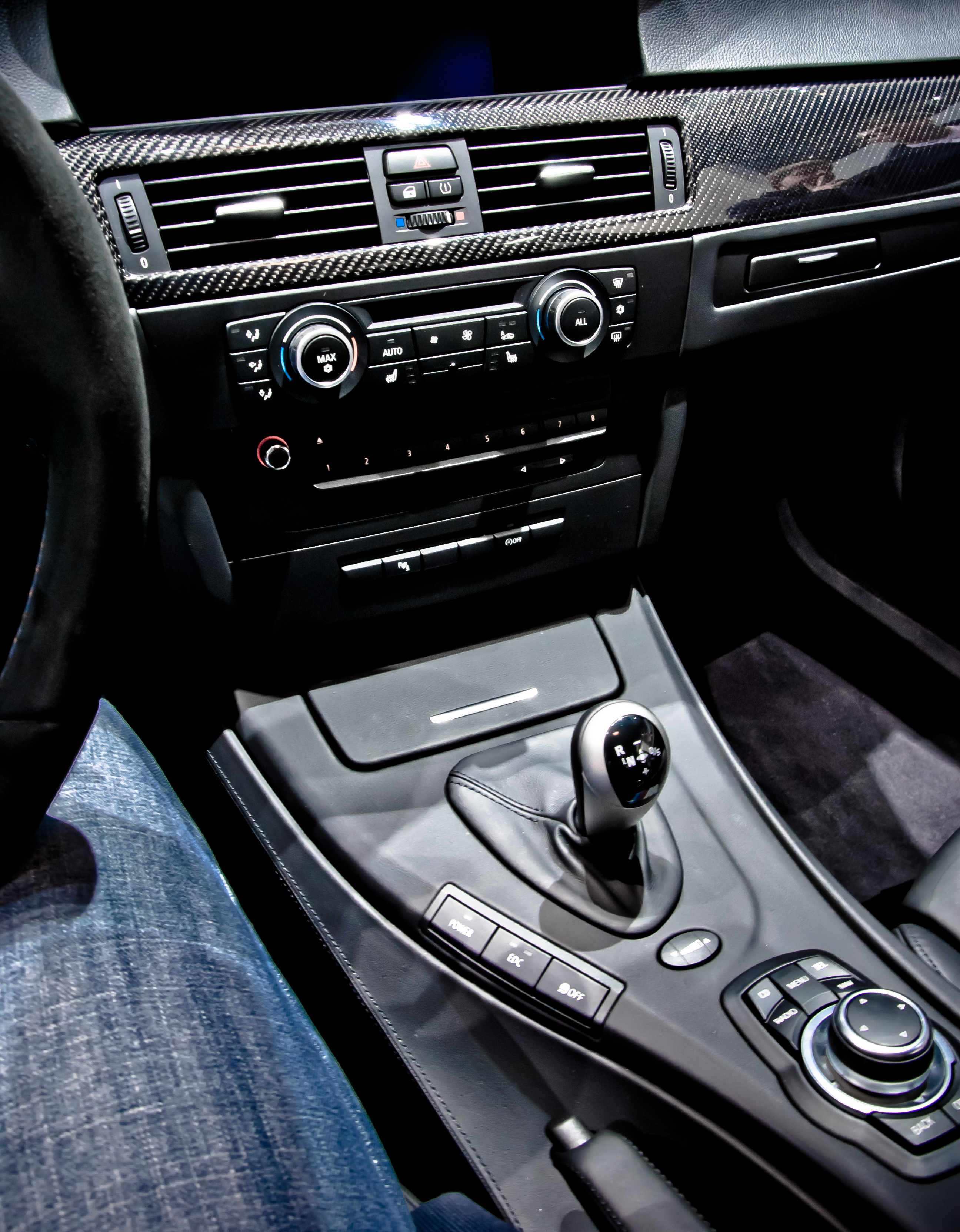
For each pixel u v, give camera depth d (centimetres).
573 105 92
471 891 91
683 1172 76
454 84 106
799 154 103
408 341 88
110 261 41
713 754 107
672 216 97
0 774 43
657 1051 79
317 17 93
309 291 84
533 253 91
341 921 93
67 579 42
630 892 89
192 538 91
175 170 80
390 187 86
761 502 144
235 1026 41
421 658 110
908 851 126
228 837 109
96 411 40
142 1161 32
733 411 121
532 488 104
